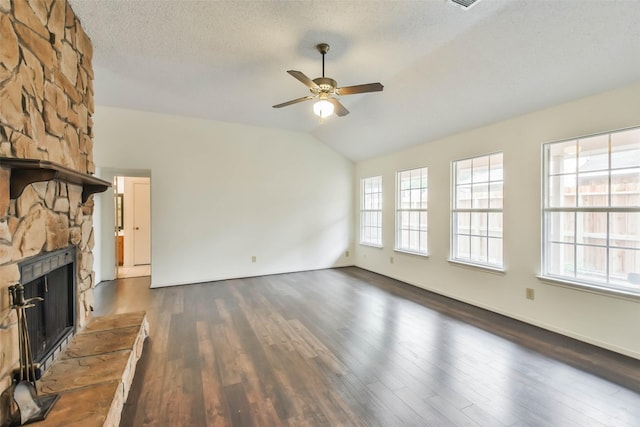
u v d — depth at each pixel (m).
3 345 1.44
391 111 4.41
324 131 5.94
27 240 1.70
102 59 3.19
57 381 1.78
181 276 5.21
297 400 2.08
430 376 2.38
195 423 1.85
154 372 2.42
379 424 1.85
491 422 1.86
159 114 5.04
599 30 2.28
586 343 2.92
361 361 2.61
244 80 3.74
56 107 2.11
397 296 4.53
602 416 1.91
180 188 5.20
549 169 3.32
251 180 5.76
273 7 2.36
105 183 2.56
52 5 2.06
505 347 2.86
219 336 3.12
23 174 1.54
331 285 5.18
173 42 2.87
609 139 2.86
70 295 2.39
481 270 3.98
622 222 2.80
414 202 5.27
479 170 4.10
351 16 2.46
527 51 2.66
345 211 6.76
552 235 3.31
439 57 3.09
